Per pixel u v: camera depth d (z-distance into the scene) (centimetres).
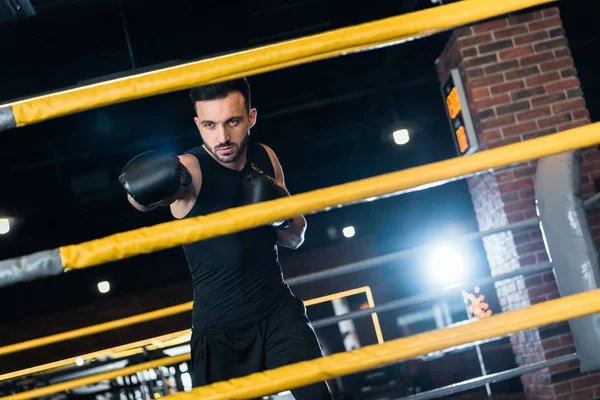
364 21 545
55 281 885
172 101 644
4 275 109
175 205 165
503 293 443
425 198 921
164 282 905
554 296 404
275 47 120
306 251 937
